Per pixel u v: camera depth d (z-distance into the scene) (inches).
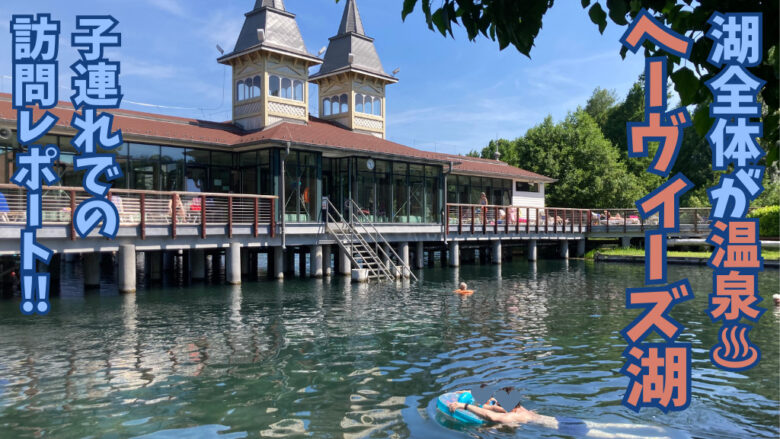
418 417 301.4
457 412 303.7
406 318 598.5
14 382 369.4
